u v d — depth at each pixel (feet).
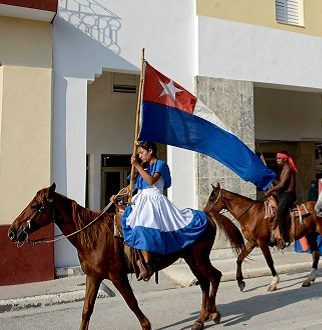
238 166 21.22
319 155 49.26
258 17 34.06
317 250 25.45
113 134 39.70
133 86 40.63
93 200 38.83
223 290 23.84
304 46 35.94
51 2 24.89
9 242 24.26
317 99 48.32
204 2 31.96
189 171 30.81
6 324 18.42
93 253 15.39
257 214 24.20
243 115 32.68
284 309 19.70
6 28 25.61
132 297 15.57
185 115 19.71
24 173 25.25
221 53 32.24
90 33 27.99
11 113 25.26
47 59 26.40
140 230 15.02
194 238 16.48
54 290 22.89
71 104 27.12
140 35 29.63
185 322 18.04
